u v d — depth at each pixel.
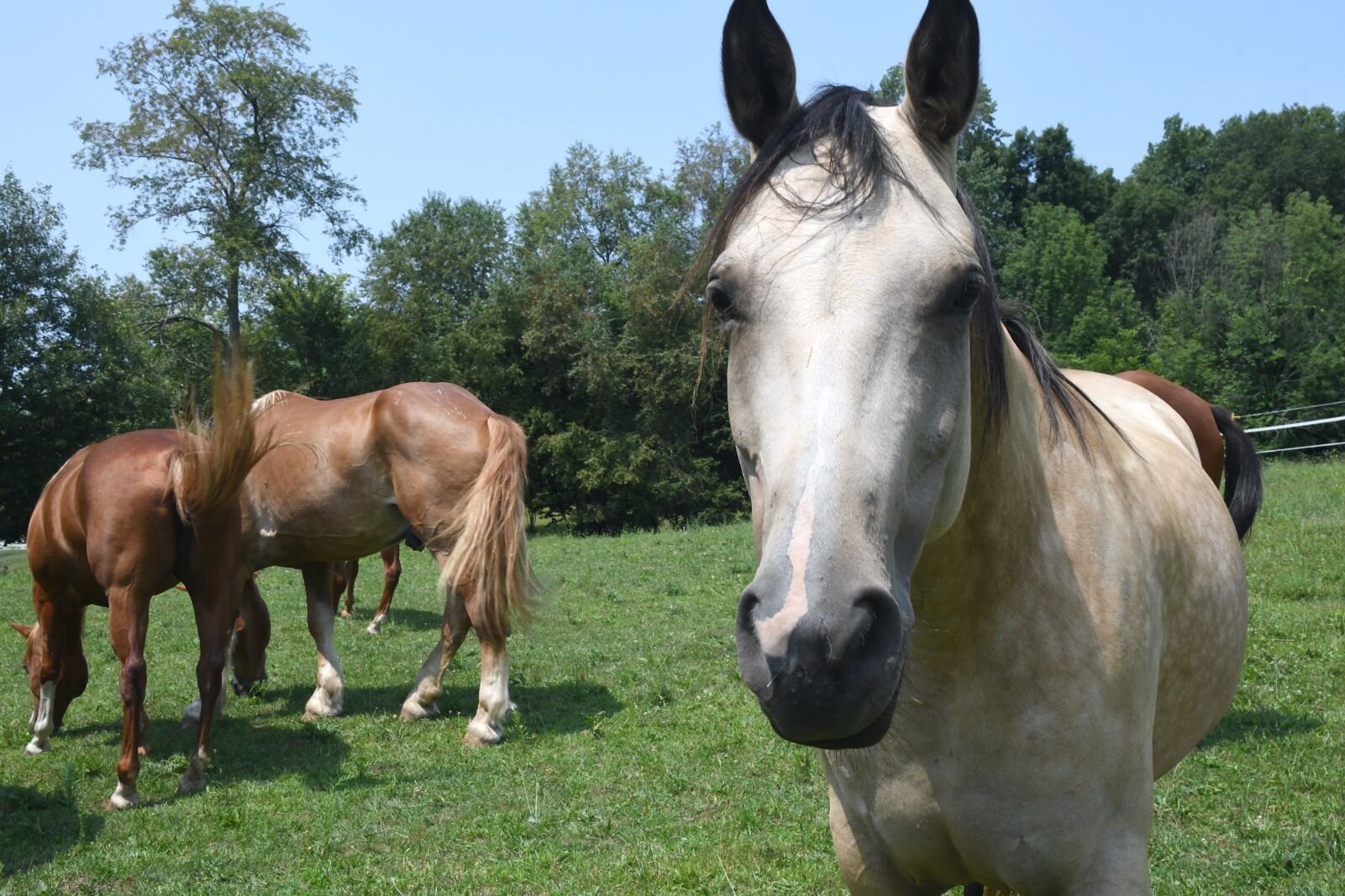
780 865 3.95
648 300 29.52
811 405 1.47
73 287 27.73
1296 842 3.69
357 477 6.30
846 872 2.16
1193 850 3.73
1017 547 1.84
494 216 38.78
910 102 1.82
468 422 6.13
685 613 9.60
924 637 1.86
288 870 4.18
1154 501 2.31
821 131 1.74
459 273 34.25
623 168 39.31
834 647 1.30
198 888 3.99
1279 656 6.17
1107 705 1.87
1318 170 49.25
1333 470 15.32
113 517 5.05
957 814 1.89
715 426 30.09
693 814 4.58
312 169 29.97
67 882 4.12
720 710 6.22
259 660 7.30
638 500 29.27
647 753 5.43
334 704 6.76
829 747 1.39
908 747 1.90
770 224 1.65
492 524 5.91
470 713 6.62
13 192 27.61
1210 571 2.52
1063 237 36.22
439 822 4.69
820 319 1.52
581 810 4.66
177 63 28.41
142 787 5.34
